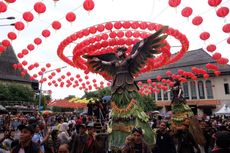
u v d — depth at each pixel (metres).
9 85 40.38
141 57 11.47
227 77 34.59
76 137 7.75
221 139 3.52
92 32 10.56
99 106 16.06
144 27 10.77
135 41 11.87
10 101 37.84
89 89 20.66
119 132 10.80
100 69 12.43
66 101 29.78
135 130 5.36
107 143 10.91
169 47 12.65
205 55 38.44
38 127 7.30
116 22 10.46
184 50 13.05
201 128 10.58
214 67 13.94
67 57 13.56
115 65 11.79
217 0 7.32
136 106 10.95
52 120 18.20
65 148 4.39
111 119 11.41
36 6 7.11
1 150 6.00
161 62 14.23
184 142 7.86
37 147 4.25
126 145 5.30
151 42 11.23
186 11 8.11
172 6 7.50
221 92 34.84
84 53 12.16
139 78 41.72
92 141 7.73
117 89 11.38
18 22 8.17
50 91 39.25
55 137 8.29
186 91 38.06
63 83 19.53
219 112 23.08
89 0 7.21
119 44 11.93
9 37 8.77
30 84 48.09
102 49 13.46
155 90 24.38
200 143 10.33
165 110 39.34
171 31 11.30
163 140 7.96
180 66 38.94
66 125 8.99
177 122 13.54
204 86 36.31
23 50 10.75
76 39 10.92
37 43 9.70
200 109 36.25
